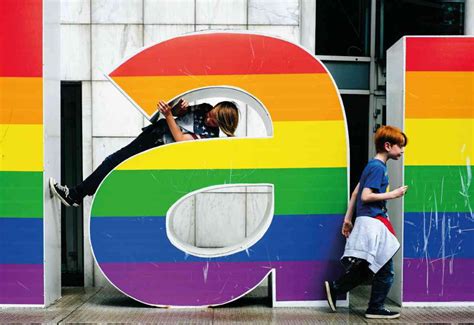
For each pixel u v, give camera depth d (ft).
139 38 22.11
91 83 22.00
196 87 17.40
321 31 23.80
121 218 17.46
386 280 16.12
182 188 17.43
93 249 17.42
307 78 17.43
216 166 17.40
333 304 16.75
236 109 18.30
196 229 22.18
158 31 22.17
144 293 17.52
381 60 24.13
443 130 17.57
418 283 17.62
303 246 17.53
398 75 18.10
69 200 17.99
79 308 17.58
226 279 17.53
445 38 17.52
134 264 17.49
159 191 17.43
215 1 22.21
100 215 17.43
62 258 22.38
